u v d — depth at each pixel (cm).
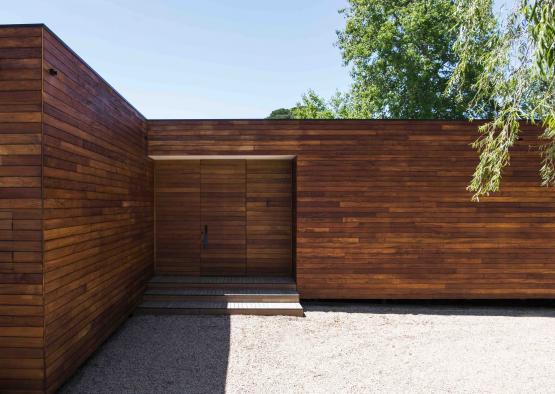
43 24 295
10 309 295
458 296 615
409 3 1304
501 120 546
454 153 618
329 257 616
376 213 617
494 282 615
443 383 348
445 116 1368
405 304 642
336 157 618
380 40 1295
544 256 618
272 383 345
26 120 294
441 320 552
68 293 343
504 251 618
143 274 612
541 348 441
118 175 490
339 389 334
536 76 504
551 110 505
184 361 394
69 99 347
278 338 467
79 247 368
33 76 295
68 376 342
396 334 487
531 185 619
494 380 355
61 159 329
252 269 688
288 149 618
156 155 620
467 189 616
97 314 416
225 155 619
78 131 367
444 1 1209
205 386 338
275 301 595
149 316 552
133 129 553
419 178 618
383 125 618
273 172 694
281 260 689
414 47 1287
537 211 618
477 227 618
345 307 616
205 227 684
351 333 489
